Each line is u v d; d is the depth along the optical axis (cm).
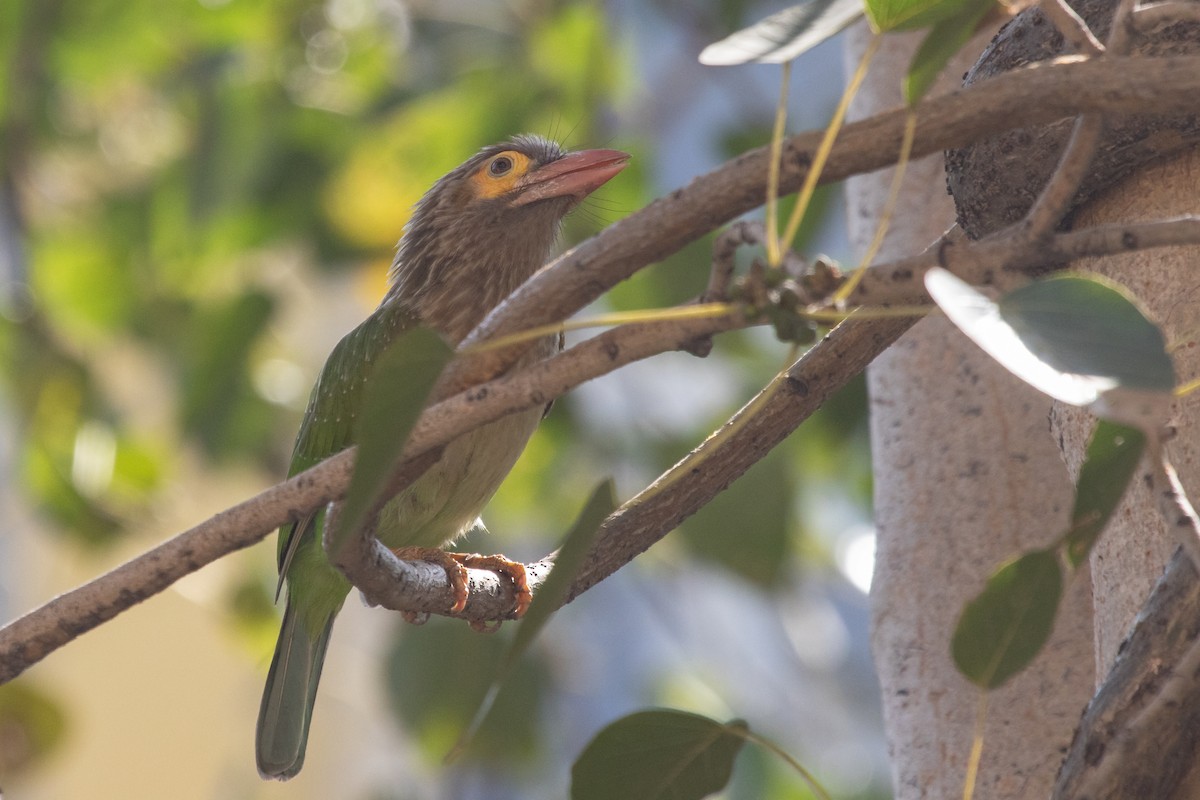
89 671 1817
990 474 588
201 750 1856
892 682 591
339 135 1212
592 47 1202
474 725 285
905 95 300
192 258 1287
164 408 1460
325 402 773
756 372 1180
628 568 1375
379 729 1773
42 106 1283
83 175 1345
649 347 309
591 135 1178
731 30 1136
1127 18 291
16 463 1271
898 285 297
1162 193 392
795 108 1306
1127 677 341
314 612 763
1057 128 395
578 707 1486
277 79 1202
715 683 1437
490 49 1224
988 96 293
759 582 913
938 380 606
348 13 1240
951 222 633
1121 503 394
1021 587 323
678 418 1249
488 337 323
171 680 1866
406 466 352
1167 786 328
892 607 598
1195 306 390
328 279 1298
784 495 916
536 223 774
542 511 1255
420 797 1233
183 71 1229
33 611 361
